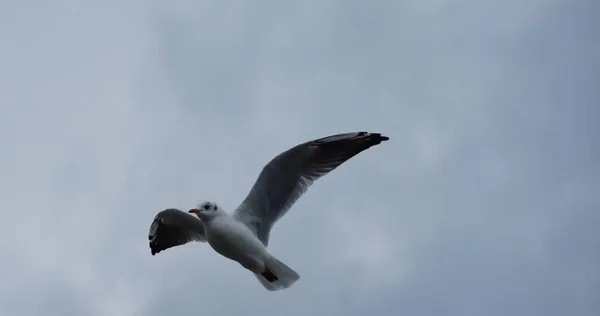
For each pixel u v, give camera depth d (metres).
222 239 13.38
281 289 13.33
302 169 13.71
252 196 13.79
